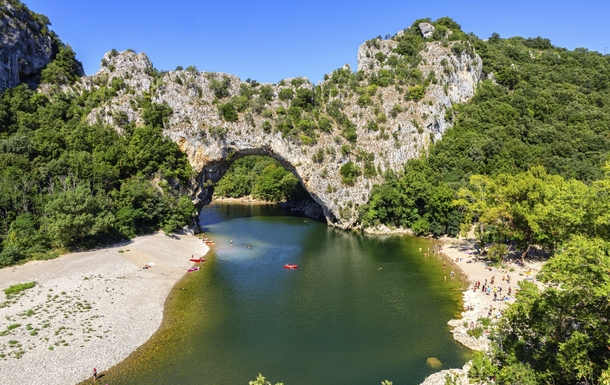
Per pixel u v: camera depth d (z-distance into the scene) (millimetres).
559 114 137375
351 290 69750
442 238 108312
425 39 161500
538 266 77688
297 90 132250
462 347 49188
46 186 90688
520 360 35062
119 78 124312
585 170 107812
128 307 58344
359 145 128500
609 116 132000
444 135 136000
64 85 127188
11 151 93312
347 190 124750
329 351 48531
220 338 51469
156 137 114938
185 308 61031
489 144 122625
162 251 88688
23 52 121312
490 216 77188
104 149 107812
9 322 50250
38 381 39844
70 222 76812
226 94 128500
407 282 73500
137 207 102875
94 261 74688
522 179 79125
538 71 163625
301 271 81438
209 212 163500
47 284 62250
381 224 121250
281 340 51281
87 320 52844
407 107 133250
